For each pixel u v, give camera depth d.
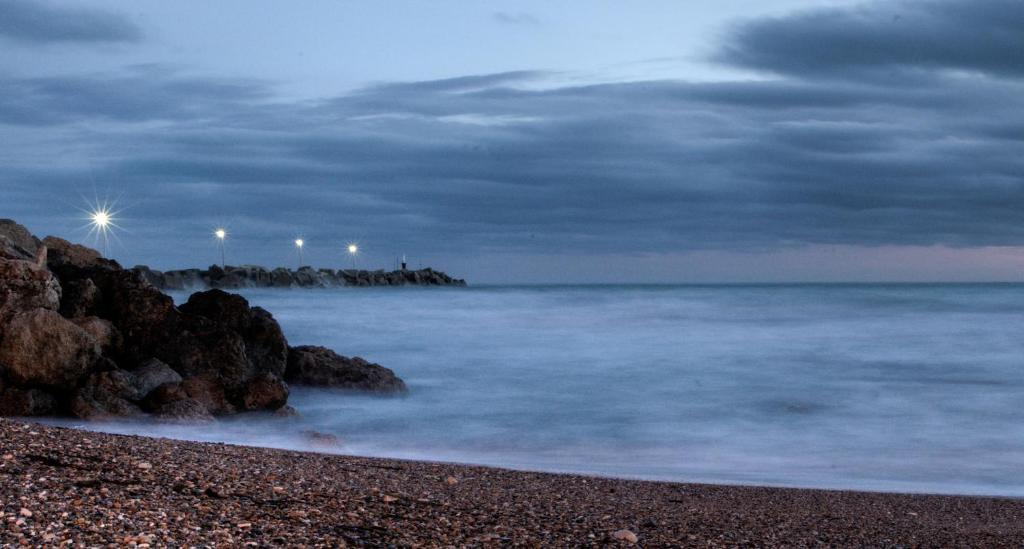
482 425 25.81
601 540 11.34
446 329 54.78
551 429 25.25
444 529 11.16
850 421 26.58
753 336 50.84
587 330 54.44
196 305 30.05
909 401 29.95
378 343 47.47
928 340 48.06
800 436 24.41
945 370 37.22
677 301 80.94
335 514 11.31
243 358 27.92
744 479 19.08
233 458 14.82
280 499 11.83
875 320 59.81
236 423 24.41
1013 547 12.91
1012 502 16.72
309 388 30.05
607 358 41.53
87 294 28.47
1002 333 51.09
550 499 14.58
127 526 9.23
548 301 82.50
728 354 42.91
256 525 10.15
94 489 10.78
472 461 20.62
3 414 22.78
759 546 11.97
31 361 23.28
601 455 21.80
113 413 23.39
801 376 35.88
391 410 28.08
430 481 15.36
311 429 24.70
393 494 13.33
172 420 23.14
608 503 14.67
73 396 23.55
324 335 50.88
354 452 21.58
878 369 37.66
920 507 16.00
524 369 38.00
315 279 151.50
